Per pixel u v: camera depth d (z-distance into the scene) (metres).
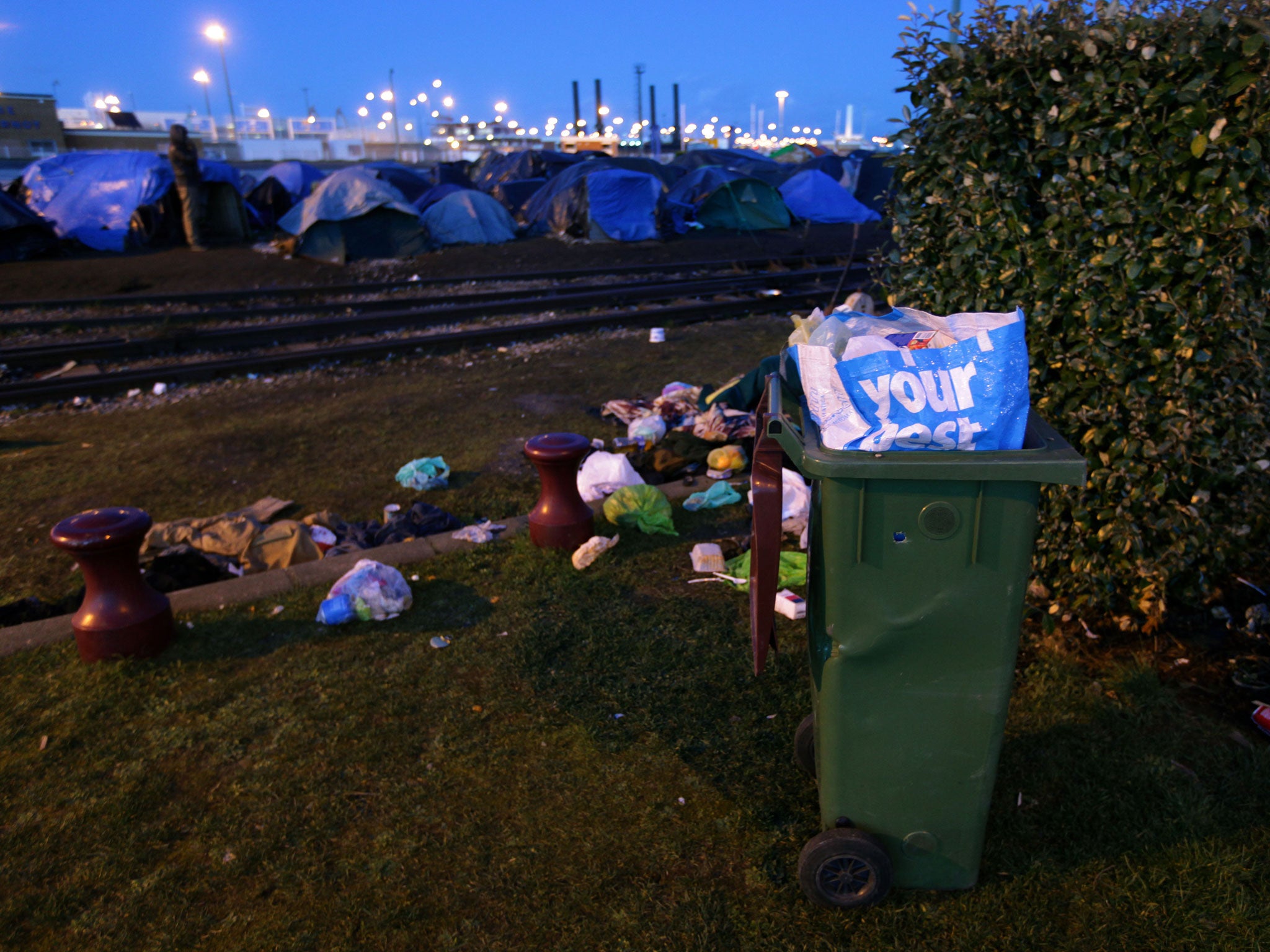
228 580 5.01
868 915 2.64
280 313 15.27
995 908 2.65
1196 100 3.38
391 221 20.56
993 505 2.30
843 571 2.40
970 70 3.92
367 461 7.48
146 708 3.84
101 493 6.88
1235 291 3.64
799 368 2.39
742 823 3.02
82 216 20.31
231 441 8.20
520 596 4.77
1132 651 4.02
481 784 3.27
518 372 10.84
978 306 4.17
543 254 21.39
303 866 2.91
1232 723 3.48
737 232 25.47
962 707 2.48
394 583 4.63
